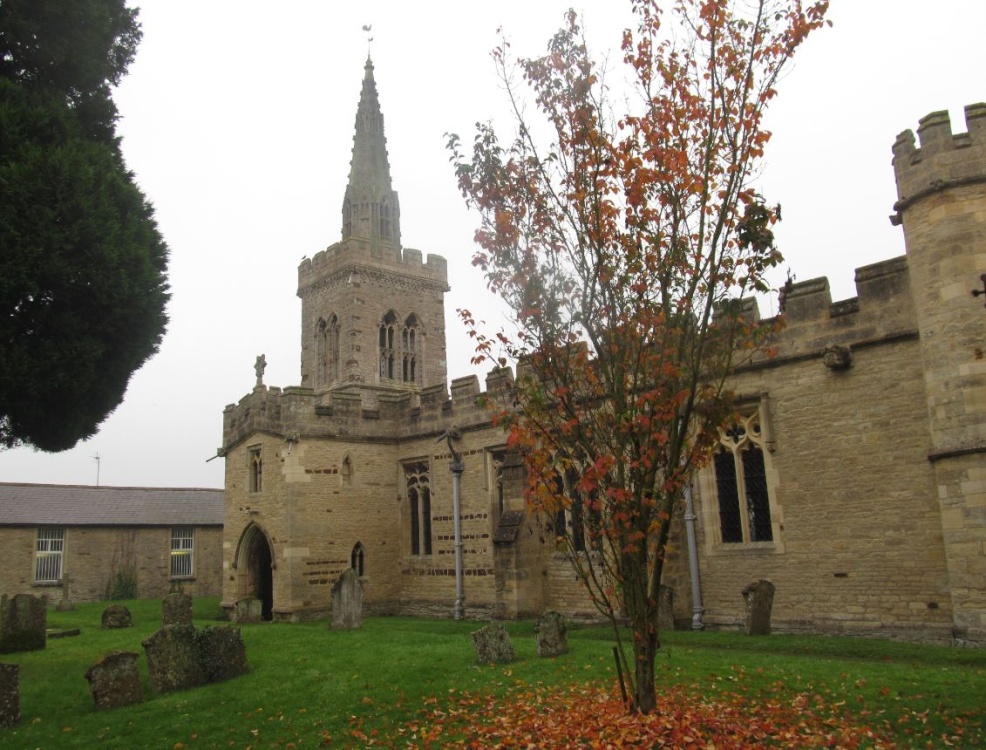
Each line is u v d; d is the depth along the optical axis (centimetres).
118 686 1186
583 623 2006
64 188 1391
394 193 4503
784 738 881
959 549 1399
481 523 2473
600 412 872
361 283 4091
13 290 1329
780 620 1730
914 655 1355
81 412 1515
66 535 3966
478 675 1268
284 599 2472
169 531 4278
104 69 1633
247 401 2791
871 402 1642
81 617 2761
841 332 1694
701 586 1869
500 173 919
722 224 834
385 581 2680
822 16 825
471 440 2538
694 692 1083
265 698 1188
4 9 1428
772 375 1794
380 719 1057
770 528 1791
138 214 1605
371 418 2738
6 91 1412
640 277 862
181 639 1291
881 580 1597
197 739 1005
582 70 905
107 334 1498
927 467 1556
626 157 850
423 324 4319
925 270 1497
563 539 911
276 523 2553
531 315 881
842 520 1661
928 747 834
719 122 853
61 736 1042
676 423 842
